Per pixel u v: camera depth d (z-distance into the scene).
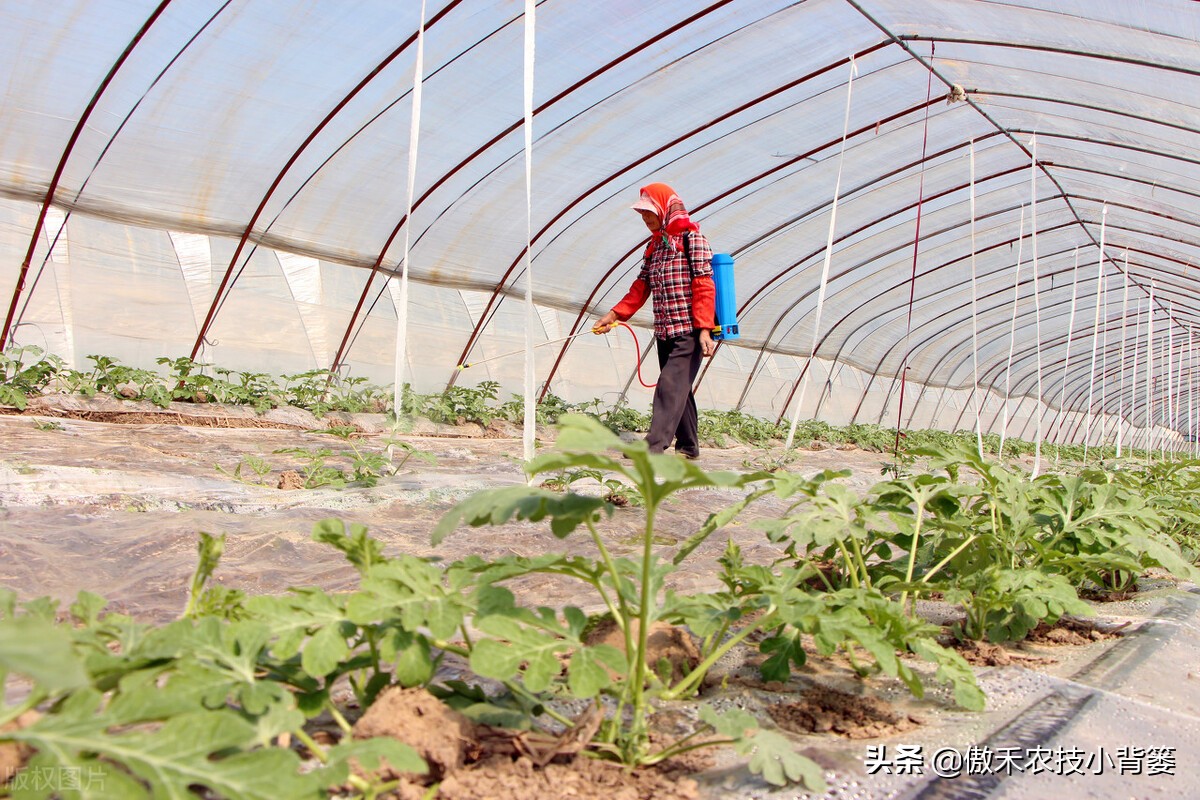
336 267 10.34
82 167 7.93
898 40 8.02
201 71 7.12
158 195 8.50
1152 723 1.97
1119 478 5.04
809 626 1.89
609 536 4.38
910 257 14.73
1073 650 2.65
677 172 10.16
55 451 5.41
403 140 8.50
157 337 9.12
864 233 13.18
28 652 0.91
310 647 1.49
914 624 2.05
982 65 8.39
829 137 9.91
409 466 6.37
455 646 1.71
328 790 1.42
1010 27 7.39
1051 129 10.05
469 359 11.79
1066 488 3.20
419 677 1.53
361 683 1.78
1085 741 1.84
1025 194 12.62
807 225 12.41
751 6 7.28
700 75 8.27
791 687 2.17
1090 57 7.66
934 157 10.91
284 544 3.48
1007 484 2.97
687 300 5.55
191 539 3.43
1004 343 22.31
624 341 14.02
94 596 1.59
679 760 1.68
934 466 3.03
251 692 1.37
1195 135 8.95
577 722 1.66
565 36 7.41
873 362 20.06
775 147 9.98
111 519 3.71
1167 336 22.86
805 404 18.28
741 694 2.08
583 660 1.55
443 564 3.49
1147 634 2.78
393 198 9.45
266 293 9.84
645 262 5.79
